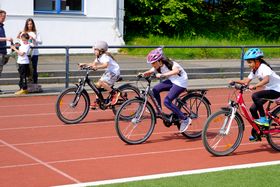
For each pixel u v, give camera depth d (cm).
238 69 2522
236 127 1120
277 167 1007
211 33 3488
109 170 977
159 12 3344
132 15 3272
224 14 3738
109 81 1393
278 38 3659
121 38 2947
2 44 1788
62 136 1252
